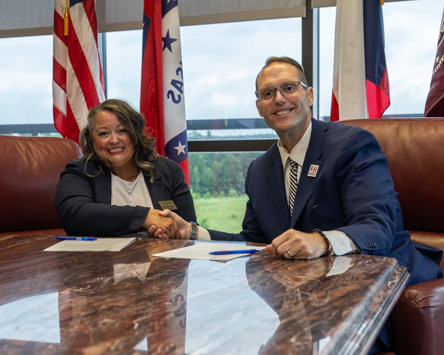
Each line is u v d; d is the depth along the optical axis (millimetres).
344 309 625
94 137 1919
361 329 589
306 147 1600
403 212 1705
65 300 709
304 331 539
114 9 3457
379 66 2695
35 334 554
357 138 1486
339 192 1474
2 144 2158
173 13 2939
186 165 2973
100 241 1350
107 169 1962
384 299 738
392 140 1743
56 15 3256
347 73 2684
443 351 1091
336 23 2787
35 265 1014
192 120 3498
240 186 3449
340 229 1133
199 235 1644
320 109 3246
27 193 2162
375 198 1342
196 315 612
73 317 616
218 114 3445
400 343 1123
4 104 3877
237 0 3205
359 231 1128
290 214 1571
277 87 1605
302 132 1614
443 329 1092
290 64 1657
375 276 827
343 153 1464
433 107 2408
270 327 556
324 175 1479
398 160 1712
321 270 893
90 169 1927
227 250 1139
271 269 914
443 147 1650
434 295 1095
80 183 1868
